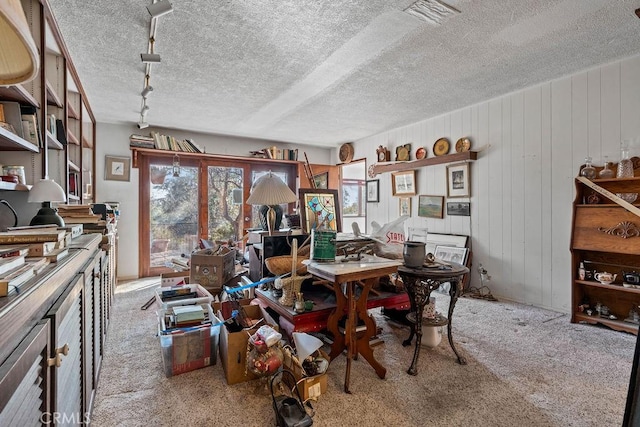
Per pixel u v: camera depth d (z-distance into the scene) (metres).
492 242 3.78
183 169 5.21
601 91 2.88
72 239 1.64
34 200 1.71
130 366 2.10
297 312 1.92
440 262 2.28
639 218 2.59
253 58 2.62
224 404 1.71
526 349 2.37
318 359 1.86
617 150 2.79
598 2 1.92
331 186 6.41
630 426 1.03
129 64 2.73
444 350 2.37
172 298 2.60
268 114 4.24
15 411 0.66
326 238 1.97
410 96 3.59
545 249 3.31
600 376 1.99
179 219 5.17
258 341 1.81
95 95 3.48
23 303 0.67
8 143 1.67
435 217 4.44
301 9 1.97
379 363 2.14
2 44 0.62
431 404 1.71
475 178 3.95
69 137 2.99
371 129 5.09
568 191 3.13
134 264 4.73
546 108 3.26
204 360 2.08
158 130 4.98
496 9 1.98
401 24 2.14
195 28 2.17
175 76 2.99
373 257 2.16
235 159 5.59
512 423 1.56
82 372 1.32
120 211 4.63
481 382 1.93
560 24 2.16
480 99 3.72
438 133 4.38
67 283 1.19
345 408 1.67
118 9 1.96
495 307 3.36
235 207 5.64
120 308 3.31
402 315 2.91
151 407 1.68
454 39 2.35
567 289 3.16
